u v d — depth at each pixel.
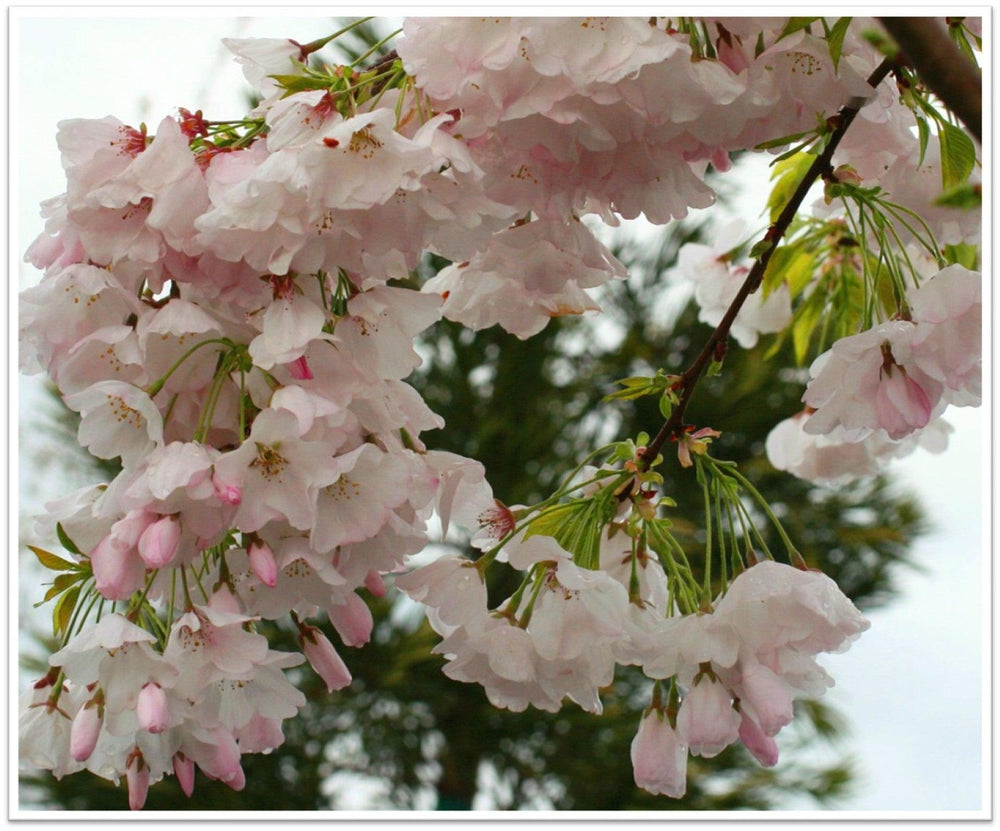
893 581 2.88
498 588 2.56
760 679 0.99
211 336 0.97
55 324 0.98
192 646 0.99
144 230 0.97
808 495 2.85
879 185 1.12
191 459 0.95
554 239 1.04
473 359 2.86
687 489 2.75
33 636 2.45
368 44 2.38
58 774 1.02
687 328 2.84
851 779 2.68
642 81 0.98
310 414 0.95
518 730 2.77
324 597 1.01
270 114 0.97
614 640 1.01
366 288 1.01
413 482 1.00
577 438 2.80
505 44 0.97
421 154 0.96
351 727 2.74
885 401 1.04
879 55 1.05
